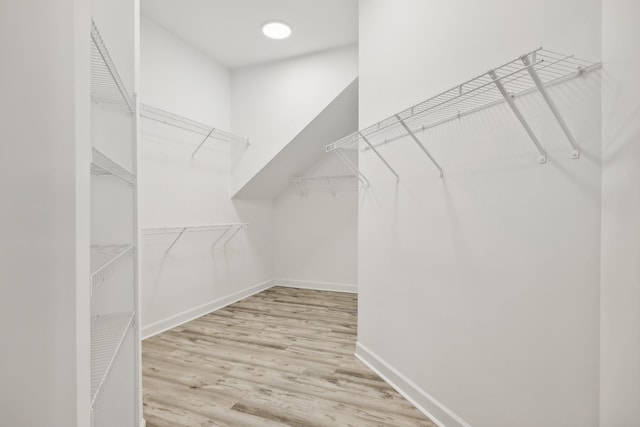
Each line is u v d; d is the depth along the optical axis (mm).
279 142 3785
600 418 1021
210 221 3623
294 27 3107
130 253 1381
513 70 1310
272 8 2801
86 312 716
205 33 3182
